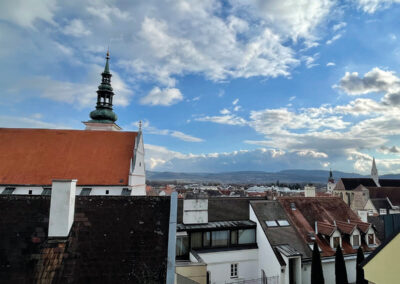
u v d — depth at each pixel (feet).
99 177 118.42
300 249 77.25
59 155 122.52
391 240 34.68
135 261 40.60
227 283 72.38
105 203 47.70
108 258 40.22
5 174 112.16
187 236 75.41
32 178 112.78
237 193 405.18
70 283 36.45
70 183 42.34
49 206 44.50
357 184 395.55
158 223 46.34
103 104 175.11
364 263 38.04
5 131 125.18
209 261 74.59
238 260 78.48
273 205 91.56
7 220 42.06
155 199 49.96
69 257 39.06
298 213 94.17
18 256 38.17
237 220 86.48
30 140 124.88
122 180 119.03
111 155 127.03
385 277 34.83
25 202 44.52
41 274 36.73
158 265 40.63
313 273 69.00
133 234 44.06
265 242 77.61
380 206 294.25
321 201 103.45
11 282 35.53
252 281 77.77
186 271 57.41
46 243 39.93
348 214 101.09
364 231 87.92
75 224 43.32
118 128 181.98
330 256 79.25
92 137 132.26
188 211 80.07
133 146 132.67
